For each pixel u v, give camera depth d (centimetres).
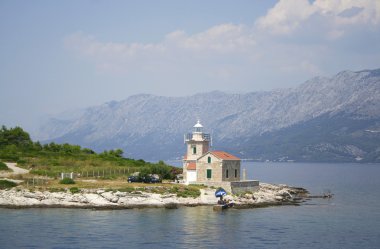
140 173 13338
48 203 11338
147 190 12019
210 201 12131
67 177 13038
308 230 9575
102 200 11475
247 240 8606
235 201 12394
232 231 9244
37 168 14712
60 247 7925
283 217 10900
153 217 10325
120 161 17138
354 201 14488
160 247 8025
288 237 8925
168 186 12525
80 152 18612
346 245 8462
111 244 8138
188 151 14400
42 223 9550
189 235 8838
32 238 8419
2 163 14425
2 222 9588
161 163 15988
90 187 11969
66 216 10250
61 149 18525
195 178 13512
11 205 11181
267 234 9106
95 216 10306
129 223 9688
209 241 8469
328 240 8781
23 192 11544
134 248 7944
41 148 18175
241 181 13688
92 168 15188
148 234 8831
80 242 8219
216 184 13050
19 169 14412
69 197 11475
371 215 11569
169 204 11600
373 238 9000
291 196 14738
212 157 13275
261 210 11781
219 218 10456
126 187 12062
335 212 11944
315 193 16962
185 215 10644
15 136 18650
